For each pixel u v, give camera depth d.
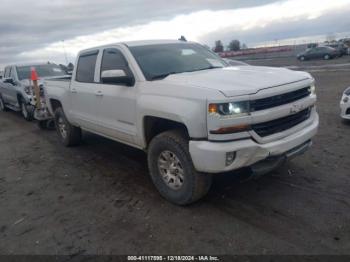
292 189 4.16
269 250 3.01
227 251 3.05
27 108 9.95
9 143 7.86
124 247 3.24
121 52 4.69
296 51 50.16
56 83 6.64
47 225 3.79
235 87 3.34
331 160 5.02
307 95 3.98
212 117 3.23
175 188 3.97
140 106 4.06
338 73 18.66
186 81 3.72
